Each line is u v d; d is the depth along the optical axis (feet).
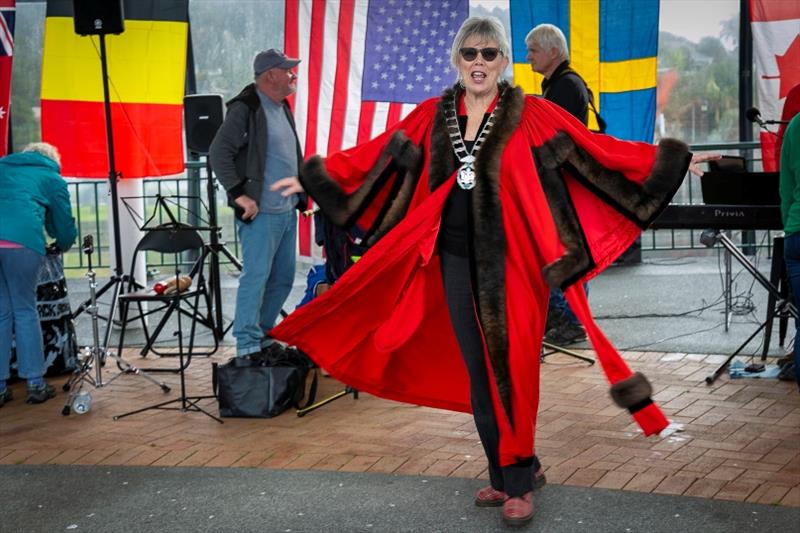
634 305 27.25
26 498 14.53
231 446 16.57
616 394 12.02
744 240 34.14
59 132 26.96
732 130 34.22
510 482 12.71
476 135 12.45
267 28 34.50
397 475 14.82
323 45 27.45
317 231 20.56
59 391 20.99
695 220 19.17
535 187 12.26
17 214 19.53
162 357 23.80
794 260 16.69
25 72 34.27
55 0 26.73
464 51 12.28
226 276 36.14
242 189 19.42
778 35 28.66
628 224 12.56
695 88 34.09
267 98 19.99
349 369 14.05
